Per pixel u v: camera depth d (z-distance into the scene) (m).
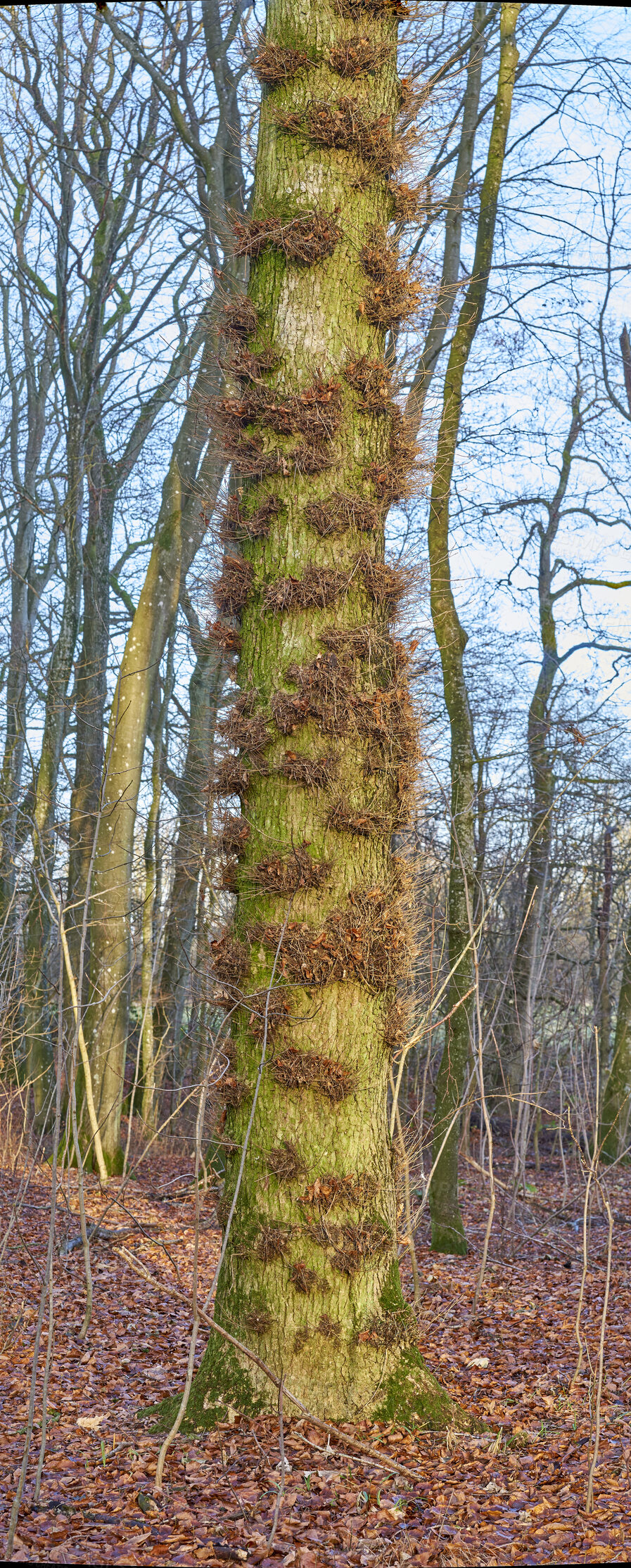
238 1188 3.94
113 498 17.30
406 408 5.02
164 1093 18.42
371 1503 3.69
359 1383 4.32
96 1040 12.66
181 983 15.51
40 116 15.28
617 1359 6.01
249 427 4.81
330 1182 4.38
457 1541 3.40
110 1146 12.53
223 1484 3.78
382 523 4.85
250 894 4.58
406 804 4.77
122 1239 8.62
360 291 4.80
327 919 4.48
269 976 4.40
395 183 4.99
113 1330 6.42
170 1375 5.41
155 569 13.70
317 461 4.64
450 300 9.37
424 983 5.20
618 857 16.94
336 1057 4.45
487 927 13.31
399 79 5.13
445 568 10.18
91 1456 4.15
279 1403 3.46
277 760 4.57
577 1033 12.22
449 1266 9.21
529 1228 10.87
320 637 4.60
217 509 4.99
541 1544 3.41
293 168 4.77
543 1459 4.26
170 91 12.69
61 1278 7.67
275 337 4.76
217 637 4.82
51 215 15.96
